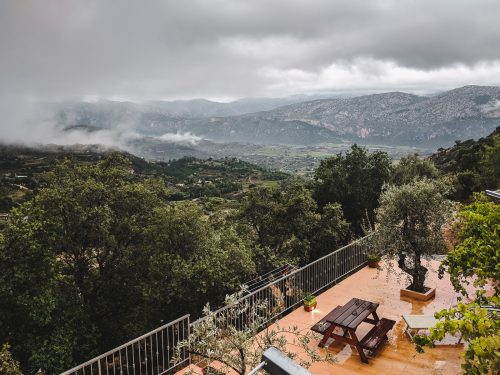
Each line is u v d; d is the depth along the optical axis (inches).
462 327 136.6
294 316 309.7
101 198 641.6
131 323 580.7
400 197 336.8
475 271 206.8
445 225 334.6
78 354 559.2
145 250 619.2
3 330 496.1
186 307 593.6
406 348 259.6
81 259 622.2
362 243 419.5
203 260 561.0
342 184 825.5
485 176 968.3
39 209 549.6
